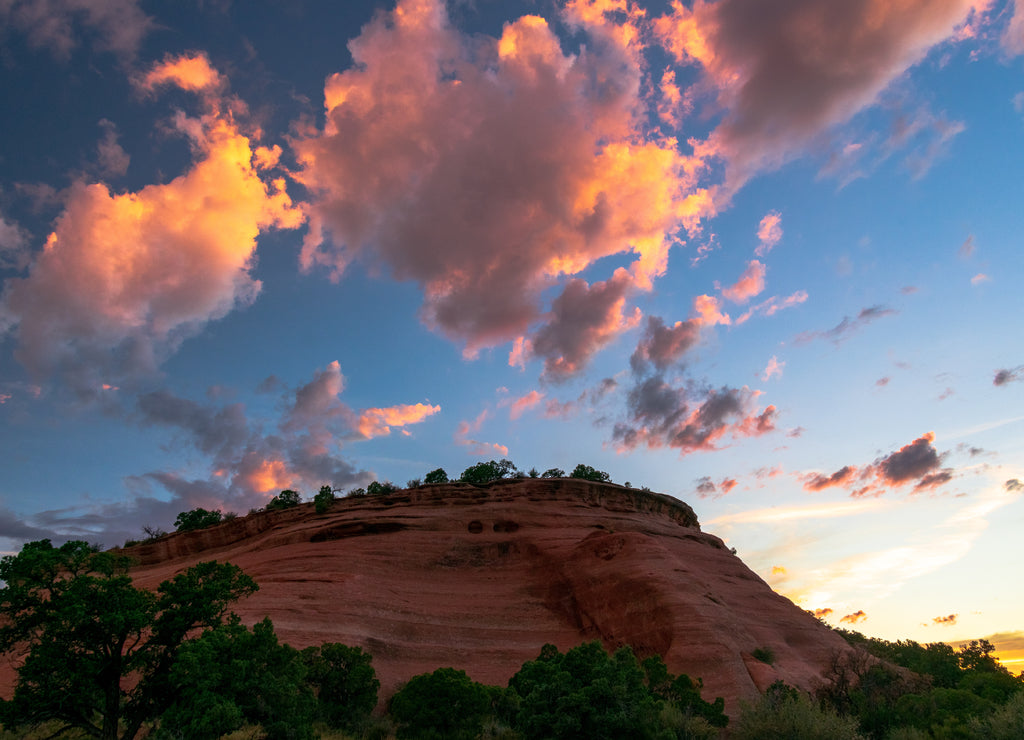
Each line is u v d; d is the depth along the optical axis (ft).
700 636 155.12
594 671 93.76
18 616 85.56
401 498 261.65
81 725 84.84
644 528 252.42
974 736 88.69
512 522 243.40
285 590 180.45
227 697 79.46
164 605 91.45
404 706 120.78
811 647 185.57
